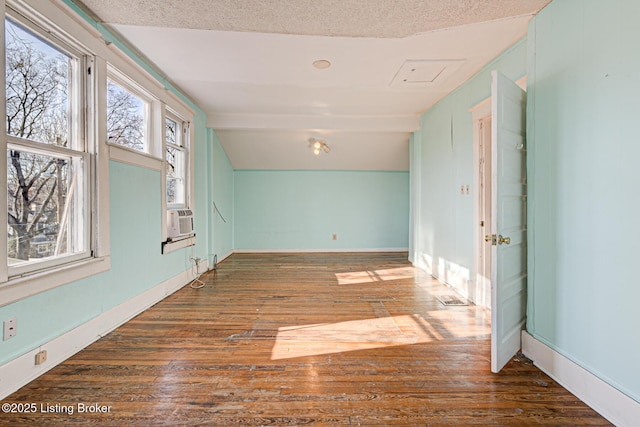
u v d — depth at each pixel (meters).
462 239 3.51
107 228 2.41
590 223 1.62
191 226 3.89
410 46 2.61
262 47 2.65
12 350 1.68
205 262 4.67
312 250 6.49
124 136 2.82
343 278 4.30
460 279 3.57
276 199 6.43
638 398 1.38
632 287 1.40
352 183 6.50
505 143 1.93
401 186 6.55
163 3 2.05
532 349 2.03
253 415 1.52
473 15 2.11
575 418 1.51
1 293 1.60
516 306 2.10
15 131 1.76
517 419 1.50
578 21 1.69
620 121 1.46
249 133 5.25
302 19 2.21
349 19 2.21
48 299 1.91
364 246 6.55
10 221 1.74
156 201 3.20
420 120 4.84
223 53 2.78
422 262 4.86
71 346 2.09
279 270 4.80
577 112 1.70
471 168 3.29
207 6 2.07
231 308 3.08
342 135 5.35
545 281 1.94
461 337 2.42
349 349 2.22
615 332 1.48
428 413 1.54
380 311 3.00
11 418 1.49
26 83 1.82
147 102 3.18
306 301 3.31
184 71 3.18
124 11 2.15
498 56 2.79
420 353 2.16
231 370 1.93
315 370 1.94
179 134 3.94
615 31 1.48
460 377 1.86
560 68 1.82
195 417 1.51
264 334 2.47
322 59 2.88
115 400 1.63
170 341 2.33
